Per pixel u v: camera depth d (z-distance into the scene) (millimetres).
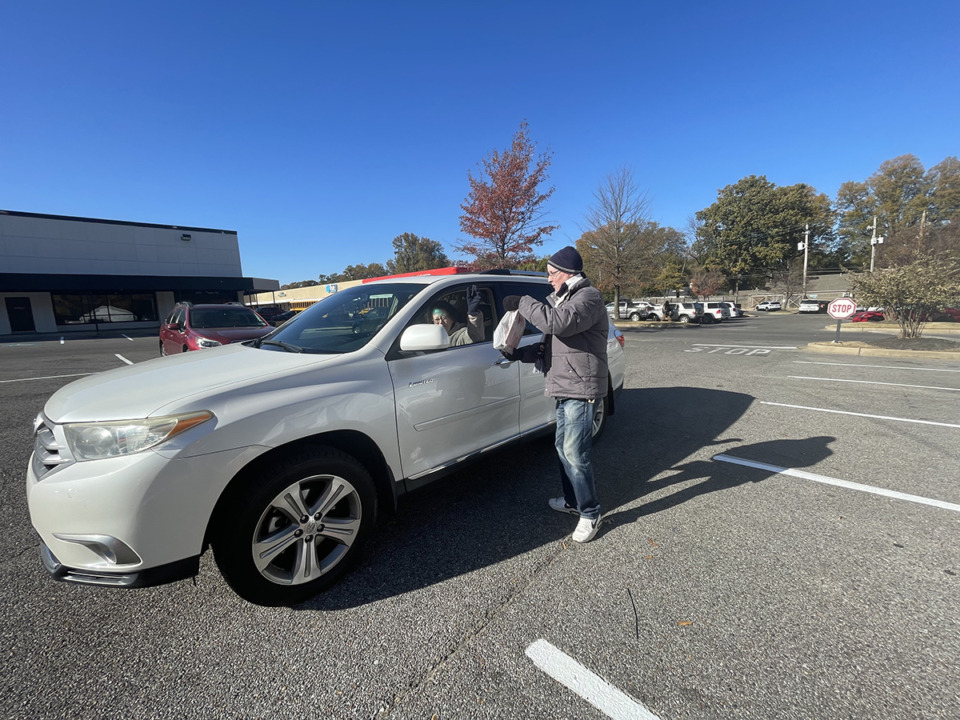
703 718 1673
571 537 2900
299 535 2287
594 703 1743
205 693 1818
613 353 4805
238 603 2354
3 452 4586
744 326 25328
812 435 4840
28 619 2244
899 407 5934
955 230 27047
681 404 6332
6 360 12297
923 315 11703
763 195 57875
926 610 2195
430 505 3350
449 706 1743
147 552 1915
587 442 2754
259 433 2131
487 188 15969
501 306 3650
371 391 2574
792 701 1732
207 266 32438
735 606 2250
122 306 29516
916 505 3248
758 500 3369
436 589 2422
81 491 1889
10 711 1735
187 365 2635
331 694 1807
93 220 28047
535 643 2045
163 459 1914
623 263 25281
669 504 3340
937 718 1646
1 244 25438
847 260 59750
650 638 2059
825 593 2332
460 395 3057
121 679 1887
